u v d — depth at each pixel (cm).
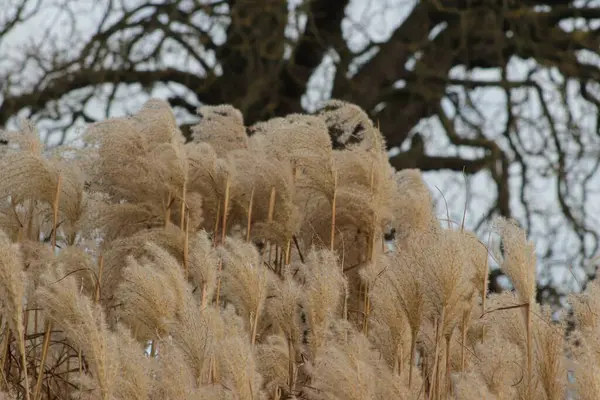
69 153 2114
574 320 1752
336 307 1844
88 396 1455
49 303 1464
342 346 1521
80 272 1916
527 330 1661
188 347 1488
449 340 1678
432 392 1686
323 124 2119
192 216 2095
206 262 1709
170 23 5897
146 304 1567
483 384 1520
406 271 1662
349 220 2147
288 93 6088
